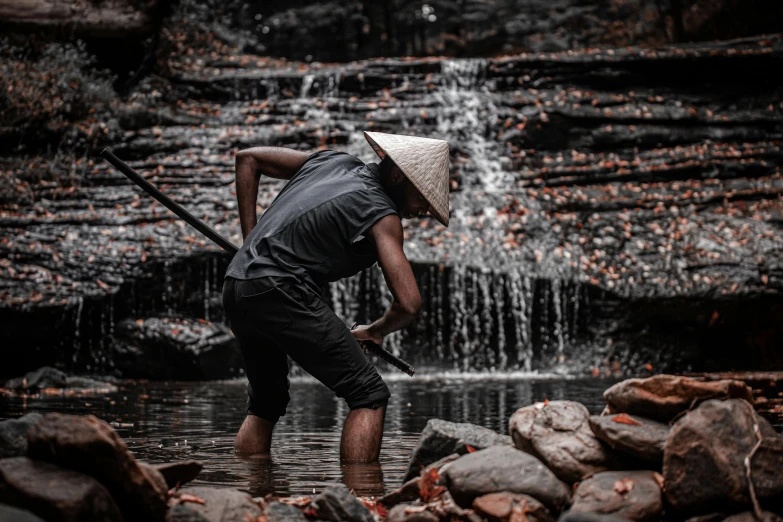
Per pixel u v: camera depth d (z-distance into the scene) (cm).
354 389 333
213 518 214
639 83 1312
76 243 1012
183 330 918
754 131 1253
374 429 335
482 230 1079
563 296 1004
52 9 1230
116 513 194
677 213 1115
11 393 712
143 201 1097
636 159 1216
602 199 1139
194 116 1251
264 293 325
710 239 1053
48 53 1223
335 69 1332
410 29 2280
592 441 248
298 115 1266
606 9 1989
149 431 452
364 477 304
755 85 1310
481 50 2095
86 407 593
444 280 1019
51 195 1103
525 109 1256
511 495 228
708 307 975
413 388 760
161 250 1004
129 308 984
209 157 1174
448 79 1319
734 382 242
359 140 1236
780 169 1204
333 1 2053
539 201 1132
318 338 326
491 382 840
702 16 1816
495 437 282
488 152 1229
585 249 1051
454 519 224
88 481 192
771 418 478
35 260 987
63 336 955
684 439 226
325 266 330
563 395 678
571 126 1252
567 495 233
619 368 965
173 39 1418
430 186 335
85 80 1220
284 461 341
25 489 185
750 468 220
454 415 530
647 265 1018
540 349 1009
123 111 1212
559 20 1994
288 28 2052
